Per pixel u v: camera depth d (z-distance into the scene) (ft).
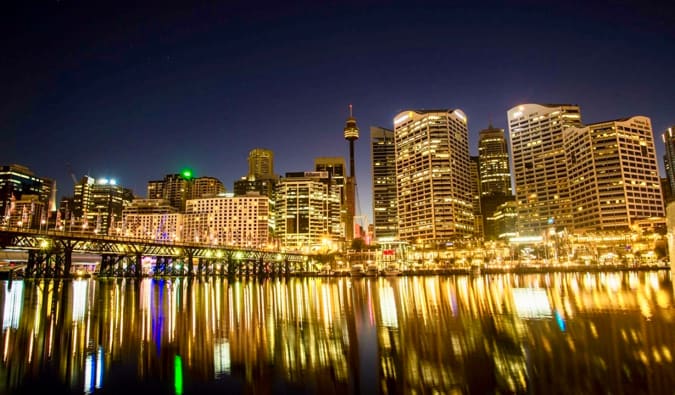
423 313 183.42
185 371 91.81
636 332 127.24
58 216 553.23
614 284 349.00
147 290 336.29
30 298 250.98
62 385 81.92
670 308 180.96
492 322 152.76
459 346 114.01
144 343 120.06
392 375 88.22
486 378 85.05
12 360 100.07
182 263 601.21
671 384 78.84
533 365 93.40
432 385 81.51
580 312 173.06
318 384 82.94
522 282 417.49
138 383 83.41
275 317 174.19
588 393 75.25
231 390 79.56
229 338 127.85
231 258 628.69
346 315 180.75
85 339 125.29
